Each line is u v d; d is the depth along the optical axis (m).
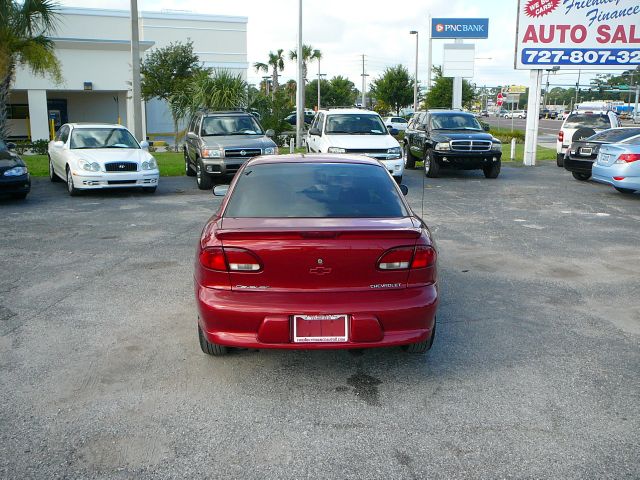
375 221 4.40
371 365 4.67
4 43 18.47
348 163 5.27
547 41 20.53
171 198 13.51
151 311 5.89
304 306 4.02
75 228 10.02
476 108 89.94
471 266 7.69
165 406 4.01
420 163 22.30
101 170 13.27
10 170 12.40
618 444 3.56
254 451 3.48
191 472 3.28
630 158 13.21
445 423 3.80
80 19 42.56
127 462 3.37
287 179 4.95
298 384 4.34
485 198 13.73
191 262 7.77
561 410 3.97
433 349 5.00
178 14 45.94
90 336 5.24
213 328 4.15
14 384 4.31
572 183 16.50
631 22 20.08
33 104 31.23
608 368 4.64
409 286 4.15
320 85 66.44
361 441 3.59
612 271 7.49
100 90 32.50
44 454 3.44
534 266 7.71
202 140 15.19
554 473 3.27
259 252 4.03
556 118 96.94
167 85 31.89
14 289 6.61
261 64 71.31
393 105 57.12
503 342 5.15
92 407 3.99
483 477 3.24
